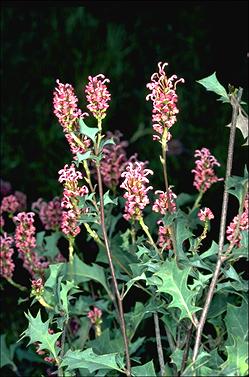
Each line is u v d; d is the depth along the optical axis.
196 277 2.58
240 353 2.48
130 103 5.89
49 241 3.51
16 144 5.65
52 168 5.40
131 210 2.51
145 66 6.25
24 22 6.57
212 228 4.45
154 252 2.58
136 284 2.80
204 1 6.50
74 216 2.63
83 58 6.23
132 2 6.60
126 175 2.50
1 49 6.38
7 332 4.35
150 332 3.75
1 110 5.98
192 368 2.47
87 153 2.48
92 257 4.32
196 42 6.32
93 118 5.66
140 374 2.57
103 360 2.55
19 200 4.01
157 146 5.43
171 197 2.58
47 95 6.05
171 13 6.55
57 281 2.84
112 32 6.33
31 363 4.05
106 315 3.64
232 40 6.23
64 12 6.59
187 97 5.82
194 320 2.50
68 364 2.55
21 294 4.43
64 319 2.64
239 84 5.94
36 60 6.31
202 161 3.17
